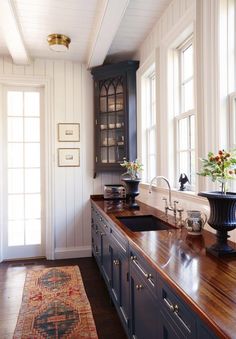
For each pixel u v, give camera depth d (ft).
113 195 12.20
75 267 11.47
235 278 3.61
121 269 6.76
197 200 6.78
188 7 7.20
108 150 12.20
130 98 11.59
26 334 6.85
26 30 9.48
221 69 5.95
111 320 7.53
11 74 11.99
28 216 12.82
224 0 5.95
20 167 12.75
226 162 4.62
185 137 8.38
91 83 12.84
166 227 7.16
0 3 7.33
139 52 11.52
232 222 4.51
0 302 8.49
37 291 9.24
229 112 5.97
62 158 12.62
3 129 12.47
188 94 8.37
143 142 11.28
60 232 12.68
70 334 6.86
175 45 8.46
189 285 3.40
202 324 2.86
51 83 12.41
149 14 8.95
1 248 12.30
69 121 12.65
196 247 5.01
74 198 12.78
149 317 4.65
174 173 8.71
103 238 9.39
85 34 9.84
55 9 8.20
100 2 7.89
